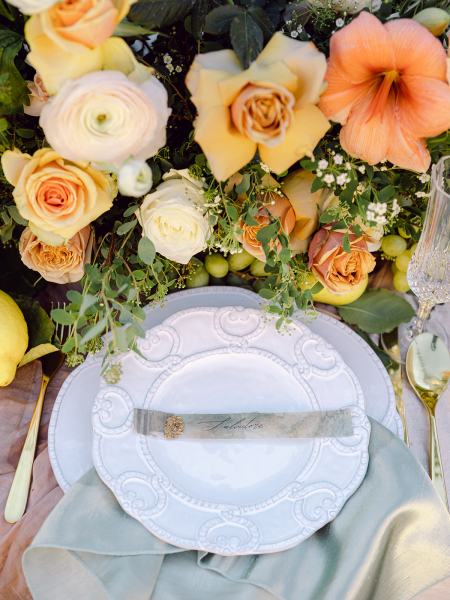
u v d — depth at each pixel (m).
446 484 0.70
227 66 0.53
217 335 0.72
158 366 0.70
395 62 0.52
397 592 0.62
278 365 0.70
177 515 0.62
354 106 0.56
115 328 0.61
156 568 0.61
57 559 0.61
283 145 0.53
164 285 0.70
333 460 0.65
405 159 0.58
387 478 0.64
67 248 0.67
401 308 0.77
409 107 0.55
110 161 0.53
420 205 0.74
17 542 0.64
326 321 0.76
